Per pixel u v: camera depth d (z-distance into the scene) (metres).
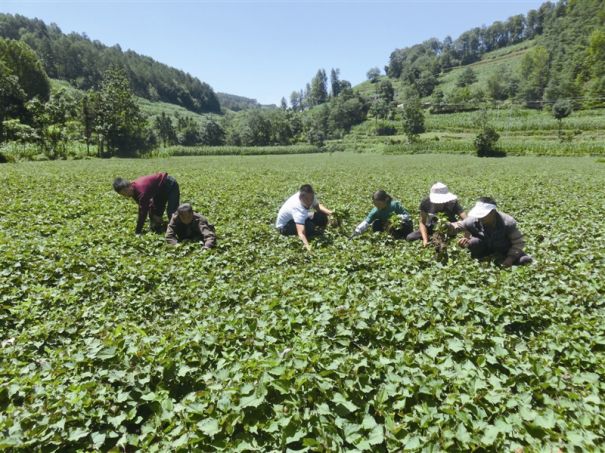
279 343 5.57
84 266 8.23
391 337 5.55
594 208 13.59
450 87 196.38
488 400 4.31
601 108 113.94
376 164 51.28
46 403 4.16
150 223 11.57
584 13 182.38
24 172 27.64
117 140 79.00
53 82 159.25
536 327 6.07
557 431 4.08
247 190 19.20
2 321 6.23
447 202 9.56
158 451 3.84
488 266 8.15
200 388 4.78
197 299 6.91
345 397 4.29
